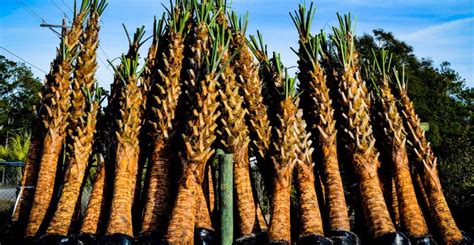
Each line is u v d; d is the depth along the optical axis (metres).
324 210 6.64
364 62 7.92
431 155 6.88
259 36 7.75
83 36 6.93
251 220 6.05
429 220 6.71
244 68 6.93
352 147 6.45
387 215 6.05
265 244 5.78
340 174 6.90
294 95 6.75
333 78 6.99
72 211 6.00
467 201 11.39
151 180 6.20
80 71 6.74
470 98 38.69
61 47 6.80
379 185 6.39
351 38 7.27
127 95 6.32
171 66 6.67
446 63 39.97
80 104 6.67
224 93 6.52
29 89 55.69
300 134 6.33
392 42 31.30
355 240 5.86
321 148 6.55
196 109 6.14
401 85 7.38
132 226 6.21
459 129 27.58
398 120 6.82
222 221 5.77
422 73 30.84
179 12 7.45
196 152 5.97
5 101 52.25
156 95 6.77
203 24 7.05
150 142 6.53
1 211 8.17
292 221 6.63
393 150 6.70
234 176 6.26
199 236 5.87
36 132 6.63
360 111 6.57
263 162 6.47
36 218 6.05
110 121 6.66
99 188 6.16
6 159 12.73
